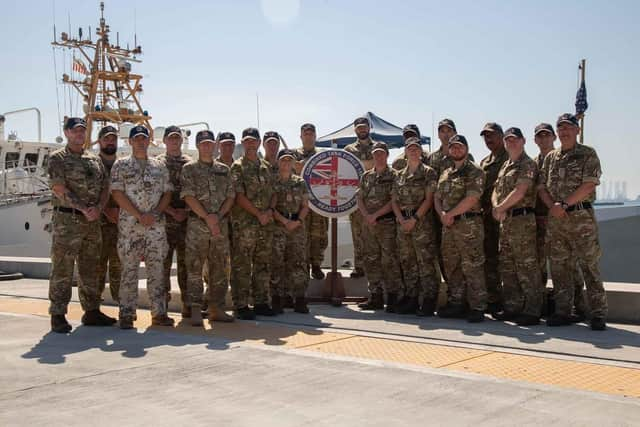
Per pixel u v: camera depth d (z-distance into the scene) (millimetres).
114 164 5980
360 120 8062
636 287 6422
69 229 5812
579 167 5621
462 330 5746
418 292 6793
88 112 17375
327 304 7598
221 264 6301
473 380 3967
